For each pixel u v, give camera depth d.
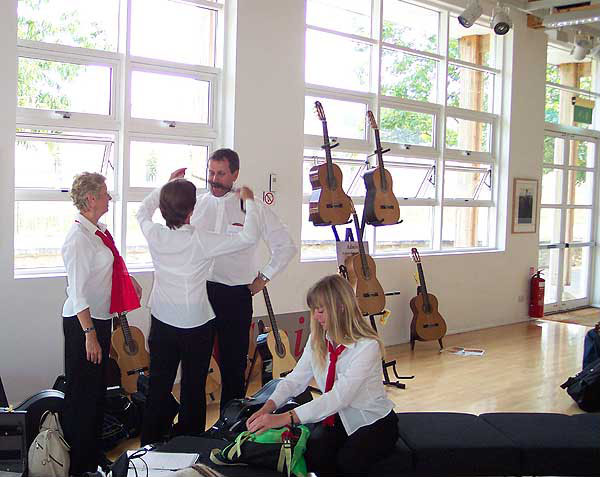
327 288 2.68
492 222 8.08
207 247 3.04
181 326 3.08
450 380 5.33
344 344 2.65
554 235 9.14
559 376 5.54
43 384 4.42
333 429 2.71
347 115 6.36
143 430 3.16
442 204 7.29
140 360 4.34
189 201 3.02
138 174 5.00
